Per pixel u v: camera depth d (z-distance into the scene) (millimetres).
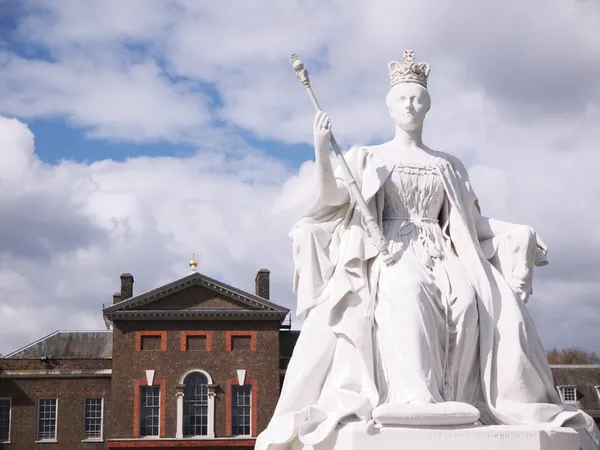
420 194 8438
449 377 7840
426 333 7707
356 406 7434
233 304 48000
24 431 47625
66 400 47938
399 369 7625
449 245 8406
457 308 7926
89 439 47656
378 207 8422
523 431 7219
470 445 7164
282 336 50906
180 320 47781
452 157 8797
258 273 49844
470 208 8570
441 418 7203
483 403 7809
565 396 50500
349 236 8273
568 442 7363
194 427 47062
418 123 8609
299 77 8359
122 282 50188
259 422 47094
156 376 47250
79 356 49906
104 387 48094
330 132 8156
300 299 8188
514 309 7988
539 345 8016
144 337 47688
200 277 47938
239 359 47594
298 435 7434
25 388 48000
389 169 8438
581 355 63000
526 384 7754
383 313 7863
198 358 47562
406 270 7973
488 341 7906
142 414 47250
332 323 7973
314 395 7867
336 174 8523
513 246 8320
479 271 8203
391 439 7148
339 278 8086
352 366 7820
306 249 8312
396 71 8742
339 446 7250
